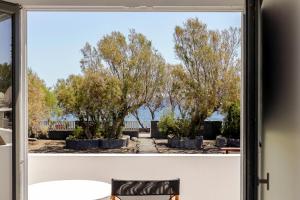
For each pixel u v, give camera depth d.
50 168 4.14
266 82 2.62
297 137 1.92
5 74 3.08
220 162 4.09
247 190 2.28
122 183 3.08
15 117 3.06
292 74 1.99
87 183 3.88
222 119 4.79
